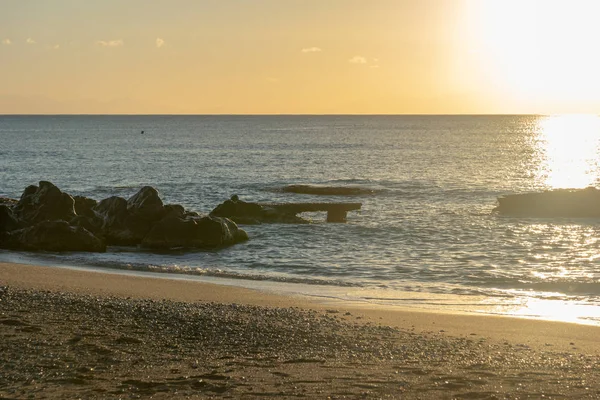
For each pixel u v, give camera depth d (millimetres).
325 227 38531
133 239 32562
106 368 12125
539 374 12164
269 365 12539
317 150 131750
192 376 11711
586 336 15875
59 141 168625
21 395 10609
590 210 43438
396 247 32656
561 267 27406
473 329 16500
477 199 54594
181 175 79000
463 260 29125
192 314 16844
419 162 99250
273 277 25250
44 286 21172
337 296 21406
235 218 39688
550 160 105188
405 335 15461
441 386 11352
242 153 122312
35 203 34406
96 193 60062
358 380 11633
